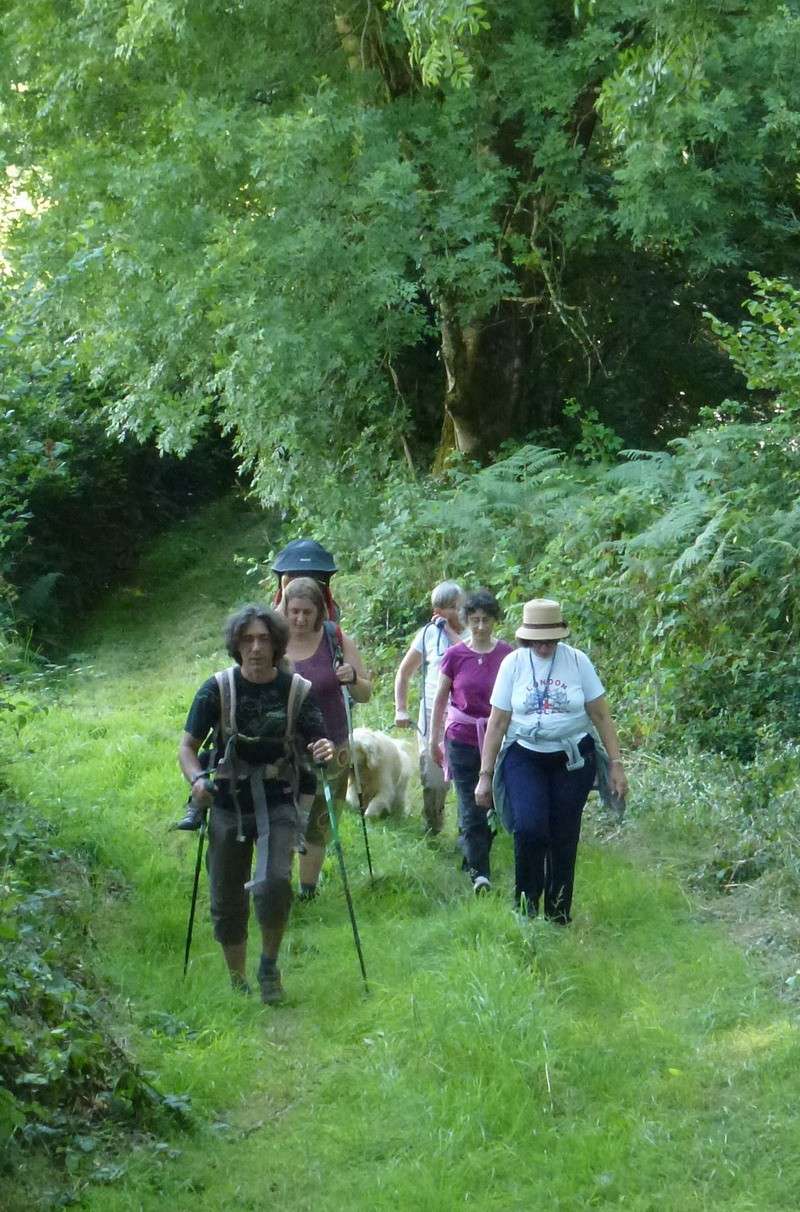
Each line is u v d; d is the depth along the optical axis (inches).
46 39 565.9
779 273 681.6
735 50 506.3
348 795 342.3
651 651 399.9
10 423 302.8
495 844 320.5
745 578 384.2
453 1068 200.8
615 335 691.4
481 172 555.5
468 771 286.5
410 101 556.4
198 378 582.2
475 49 529.0
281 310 515.2
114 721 445.1
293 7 560.7
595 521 458.6
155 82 566.6
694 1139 182.2
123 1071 189.8
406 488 559.8
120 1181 172.6
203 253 519.2
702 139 543.2
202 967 244.8
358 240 526.3
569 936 253.8
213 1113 192.7
